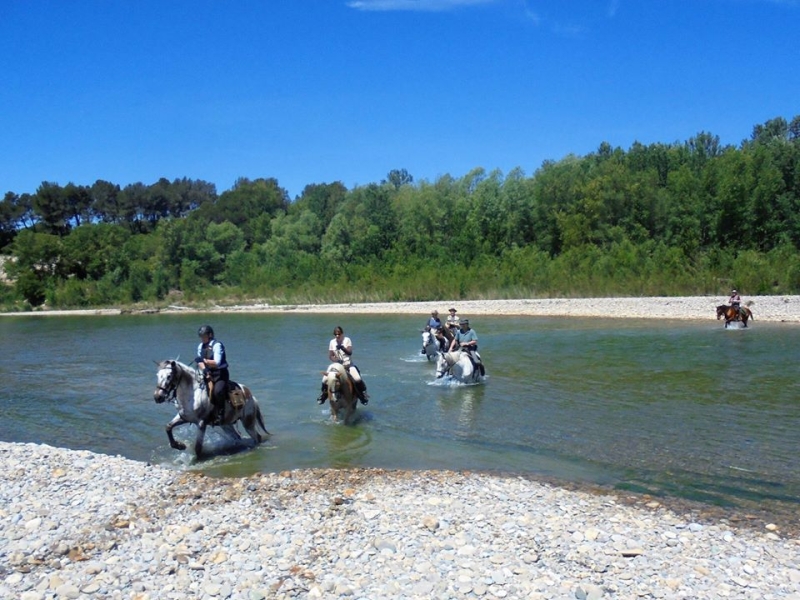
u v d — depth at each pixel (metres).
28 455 13.82
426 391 20.77
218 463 13.70
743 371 23.08
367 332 42.38
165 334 47.06
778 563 8.50
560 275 62.62
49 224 145.75
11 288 95.19
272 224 107.00
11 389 23.45
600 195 78.88
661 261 59.91
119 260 97.38
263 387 22.20
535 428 15.87
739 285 53.84
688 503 10.77
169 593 7.79
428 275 69.19
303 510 10.38
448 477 12.12
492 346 31.83
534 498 10.91
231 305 79.44
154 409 19.58
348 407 16.91
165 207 159.38
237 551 8.92
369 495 11.02
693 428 15.48
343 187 135.12
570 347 30.95
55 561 8.69
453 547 8.92
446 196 93.50
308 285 78.31
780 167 81.12
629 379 21.97
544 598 7.58
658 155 95.12
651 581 7.98
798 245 70.81
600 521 9.88
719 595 7.65
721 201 72.56
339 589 7.82
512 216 84.69
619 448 14.05
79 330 53.38
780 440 14.34
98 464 13.15
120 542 9.27
